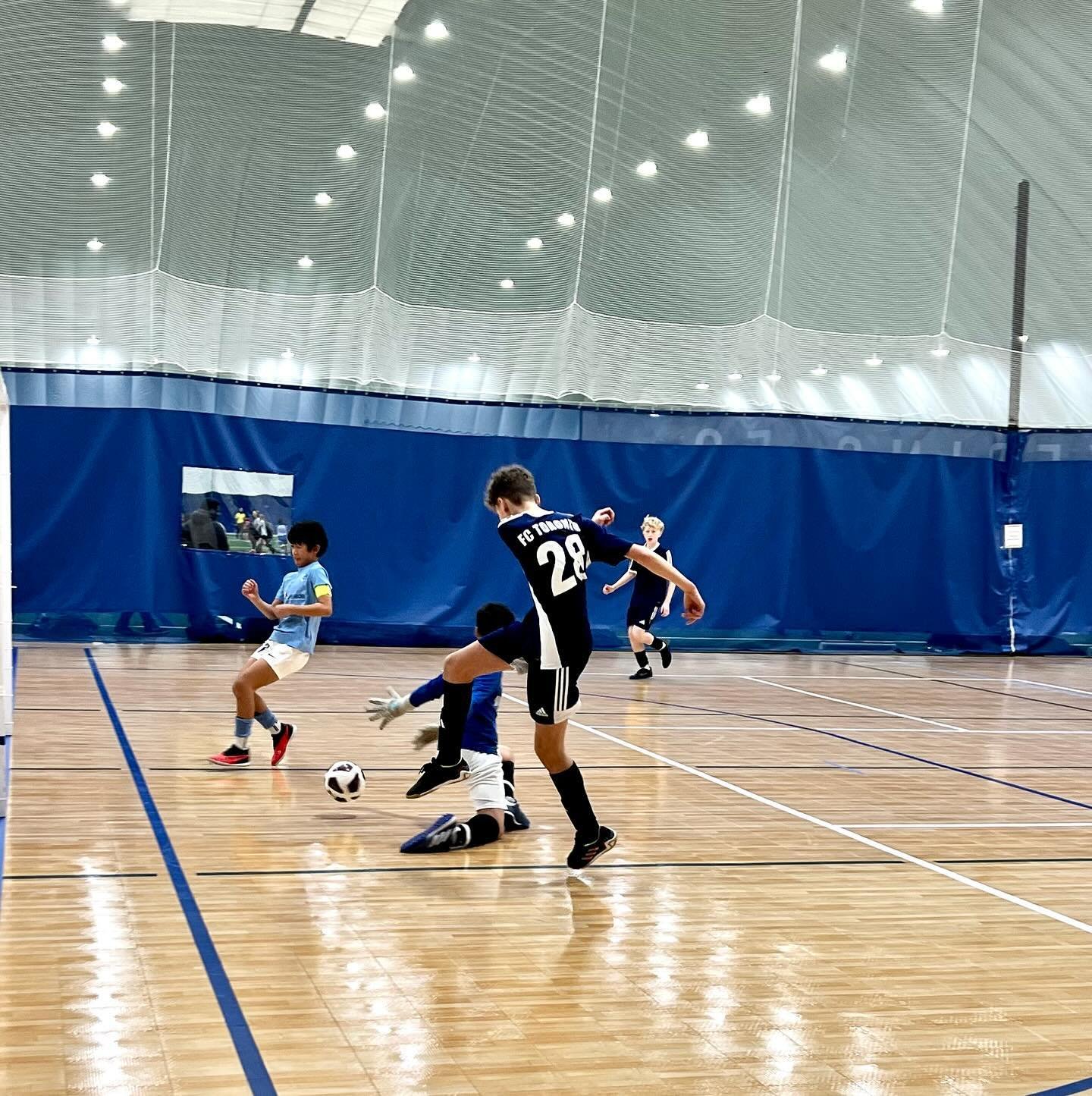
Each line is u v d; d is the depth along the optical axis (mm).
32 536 14227
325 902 4551
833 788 7281
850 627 16844
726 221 17125
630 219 16812
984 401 17734
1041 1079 3221
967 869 5477
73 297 14898
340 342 15898
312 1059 3135
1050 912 4824
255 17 15133
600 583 16172
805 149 17141
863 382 17359
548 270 16688
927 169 17562
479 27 15805
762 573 16547
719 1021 3541
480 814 5629
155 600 14477
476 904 4613
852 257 17438
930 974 4035
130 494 14469
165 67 15086
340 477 15219
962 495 17297
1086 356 18234
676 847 5648
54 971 3699
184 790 6391
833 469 16859
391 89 15852
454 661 5305
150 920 4242
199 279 15352
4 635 5957
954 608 17219
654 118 16719
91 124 14984
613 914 4559
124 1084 2936
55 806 5926
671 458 16375
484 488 15734
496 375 16375
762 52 16797
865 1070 3236
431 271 16281
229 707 9398
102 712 8883
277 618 7238
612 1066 3189
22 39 14484
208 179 15398
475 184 16391
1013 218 17938
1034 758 8750
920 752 8820
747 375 17109
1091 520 17688
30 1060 3053
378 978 3766
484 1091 3000
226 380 14922
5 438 6234
